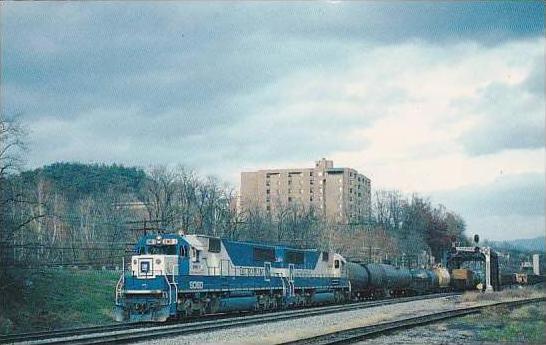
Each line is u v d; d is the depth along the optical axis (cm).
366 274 5897
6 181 4722
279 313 3878
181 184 9788
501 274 7956
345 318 3569
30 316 4153
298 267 4850
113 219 10125
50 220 9575
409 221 14675
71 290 5072
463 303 5047
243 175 19950
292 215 12925
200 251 3694
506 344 2372
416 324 2998
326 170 19112
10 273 4394
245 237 9588
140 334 2575
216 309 3806
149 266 3381
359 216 16500
